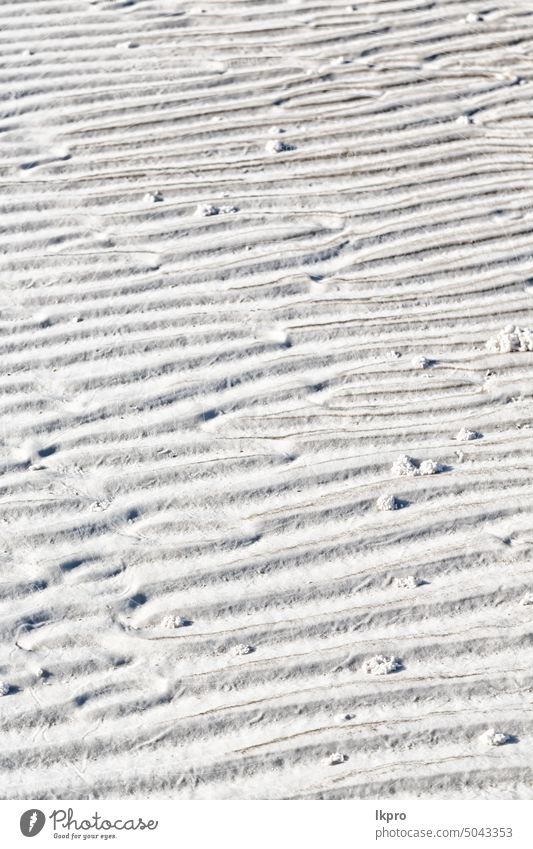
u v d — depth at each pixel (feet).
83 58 19.53
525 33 20.06
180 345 14.33
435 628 11.12
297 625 11.19
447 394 13.56
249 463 12.78
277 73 19.17
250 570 11.69
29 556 11.95
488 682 10.65
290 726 10.40
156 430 13.25
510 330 14.20
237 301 14.97
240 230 16.16
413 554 11.76
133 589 11.63
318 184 16.98
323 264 15.62
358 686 10.67
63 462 12.94
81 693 10.76
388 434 13.05
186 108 18.45
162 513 12.34
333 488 12.46
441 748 10.19
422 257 15.67
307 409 13.46
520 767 10.02
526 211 16.37
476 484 12.39
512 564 11.62
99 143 17.85
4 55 19.62
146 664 10.96
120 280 15.35
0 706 10.64
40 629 11.31
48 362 14.16
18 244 16.01
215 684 10.75
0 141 17.97
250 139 17.83
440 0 20.97
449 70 19.26
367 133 17.90
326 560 11.75
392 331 14.49
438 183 16.97
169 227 16.24
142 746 10.34
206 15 20.66
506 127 18.06
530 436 12.93
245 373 13.93
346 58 19.52
